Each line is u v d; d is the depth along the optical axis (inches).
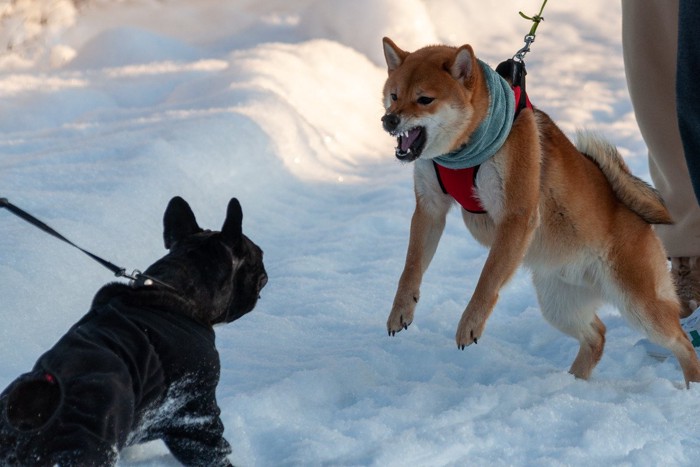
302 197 437.1
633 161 506.3
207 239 181.5
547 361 288.8
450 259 385.1
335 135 532.7
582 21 805.9
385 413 218.8
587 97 639.8
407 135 247.3
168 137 415.8
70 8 691.4
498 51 735.7
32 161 381.7
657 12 304.2
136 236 315.0
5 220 297.3
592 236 263.9
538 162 251.3
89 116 486.9
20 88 543.5
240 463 190.4
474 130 244.1
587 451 203.0
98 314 161.9
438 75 243.4
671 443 205.0
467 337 243.4
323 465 190.7
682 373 275.0
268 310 311.1
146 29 695.7
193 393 166.9
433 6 772.0
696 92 245.3
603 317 331.6
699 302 309.4
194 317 173.0
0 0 669.3
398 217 418.0
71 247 286.2
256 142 446.6
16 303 247.1
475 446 204.8
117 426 144.4
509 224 249.1
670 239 311.0
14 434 142.4
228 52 653.9
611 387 250.4
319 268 354.0
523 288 354.3
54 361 146.4
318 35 690.2
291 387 230.1
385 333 289.7
